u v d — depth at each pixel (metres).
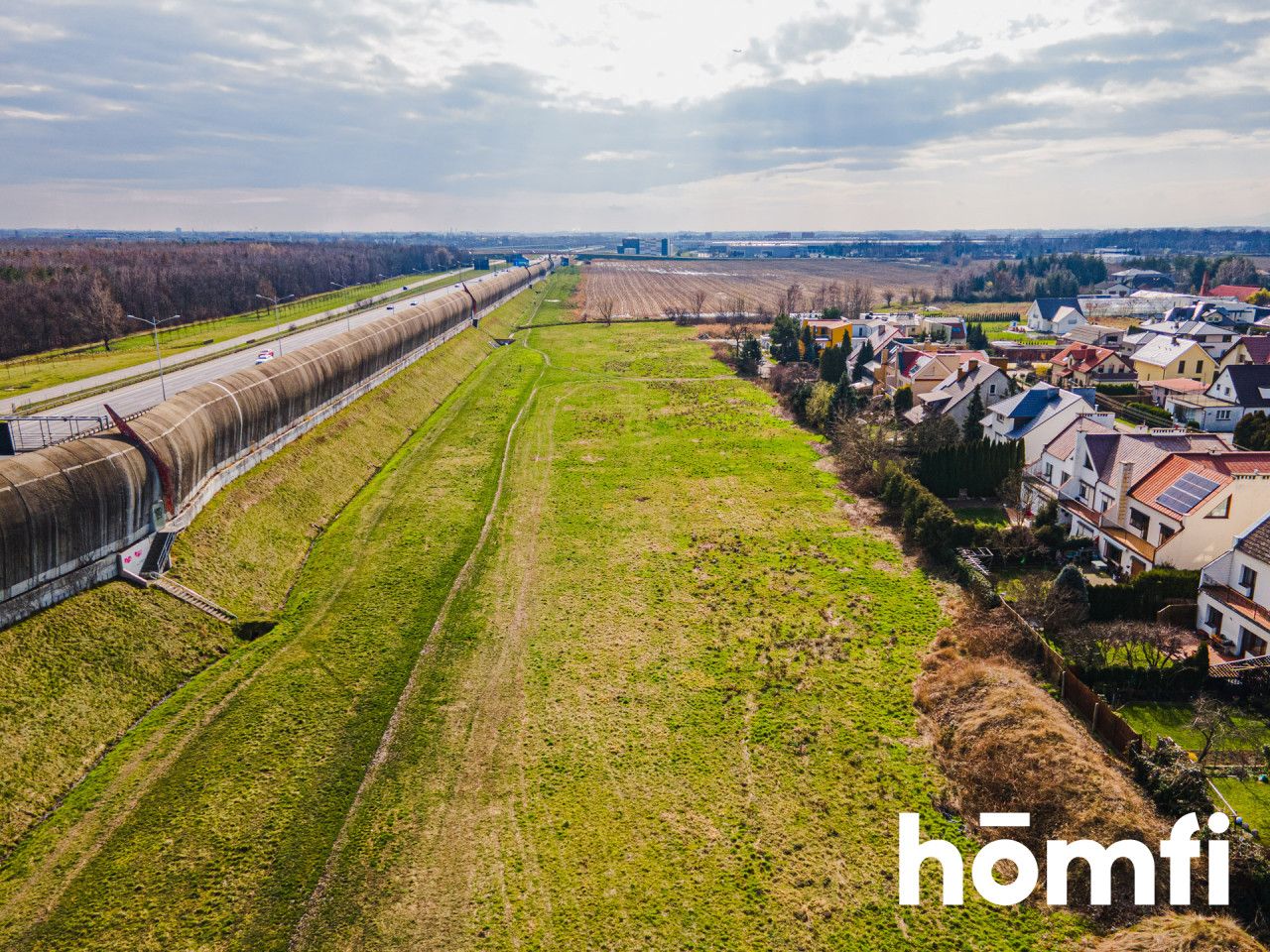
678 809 27.59
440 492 57.16
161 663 33.97
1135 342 102.88
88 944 22.14
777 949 22.33
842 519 53.56
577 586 43.72
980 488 57.44
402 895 24.09
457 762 29.94
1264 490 38.78
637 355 112.56
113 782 27.92
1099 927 22.81
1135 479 44.88
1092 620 38.03
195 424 44.00
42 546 32.00
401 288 192.00
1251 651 34.03
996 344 111.38
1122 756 28.70
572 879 24.72
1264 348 83.62
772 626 39.69
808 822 26.92
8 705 28.39
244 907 23.55
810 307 165.00
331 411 65.75
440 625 39.50
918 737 31.27
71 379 71.19
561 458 66.06
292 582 43.44
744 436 72.75
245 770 28.94
